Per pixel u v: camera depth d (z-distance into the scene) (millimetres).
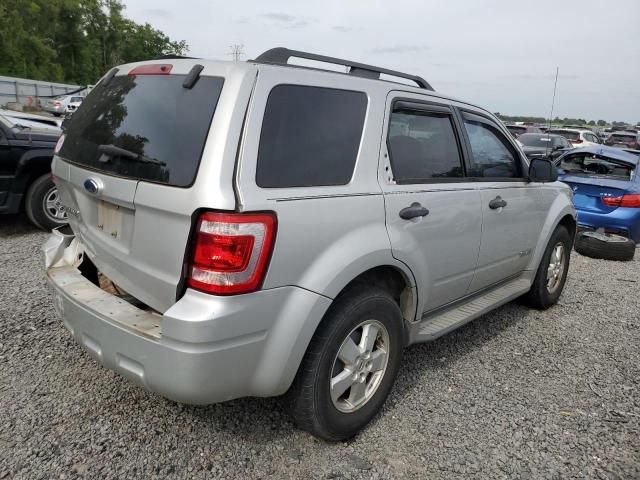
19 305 4281
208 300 2230
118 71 3045
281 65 2570
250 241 2236
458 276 3637
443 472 2709
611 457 2898
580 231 7934
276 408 3156
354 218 2688
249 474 2604
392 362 3066
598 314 5137
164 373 2271
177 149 2348
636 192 7566
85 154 2822
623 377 3832
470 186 3629
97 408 3025
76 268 3090
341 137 2746
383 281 3117
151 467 2600
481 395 3465
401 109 3160
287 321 2428
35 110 32125
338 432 2811
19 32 58656
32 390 3154
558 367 3939
